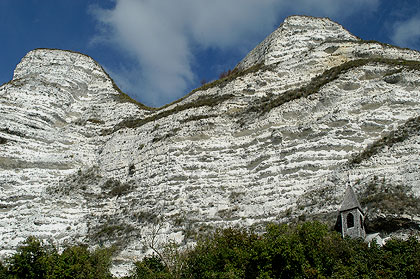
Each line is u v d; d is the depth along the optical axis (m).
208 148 51.06
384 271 30.39
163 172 50.66
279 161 46.41
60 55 73.44
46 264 35.81
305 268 31.08
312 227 33.66
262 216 42.56
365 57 58.41
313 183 43.22
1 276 34.94
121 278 38.56
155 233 44.84
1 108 59.59
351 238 33.84
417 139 41.69
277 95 55.62
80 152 59.47
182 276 34.78
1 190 51.91
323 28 67.50
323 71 57.75
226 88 60.06
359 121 46.25
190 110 57.47
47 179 54.69
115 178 55.06
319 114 49.66
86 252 39.59
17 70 71.88
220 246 34.91
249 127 51.28
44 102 62.84
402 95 47.47
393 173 38.19
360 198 37.38
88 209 51.53
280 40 66.06
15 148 56.22
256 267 32.47
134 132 60.00
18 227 48.50
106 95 69.50
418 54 58.97
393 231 34.41
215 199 46.22
